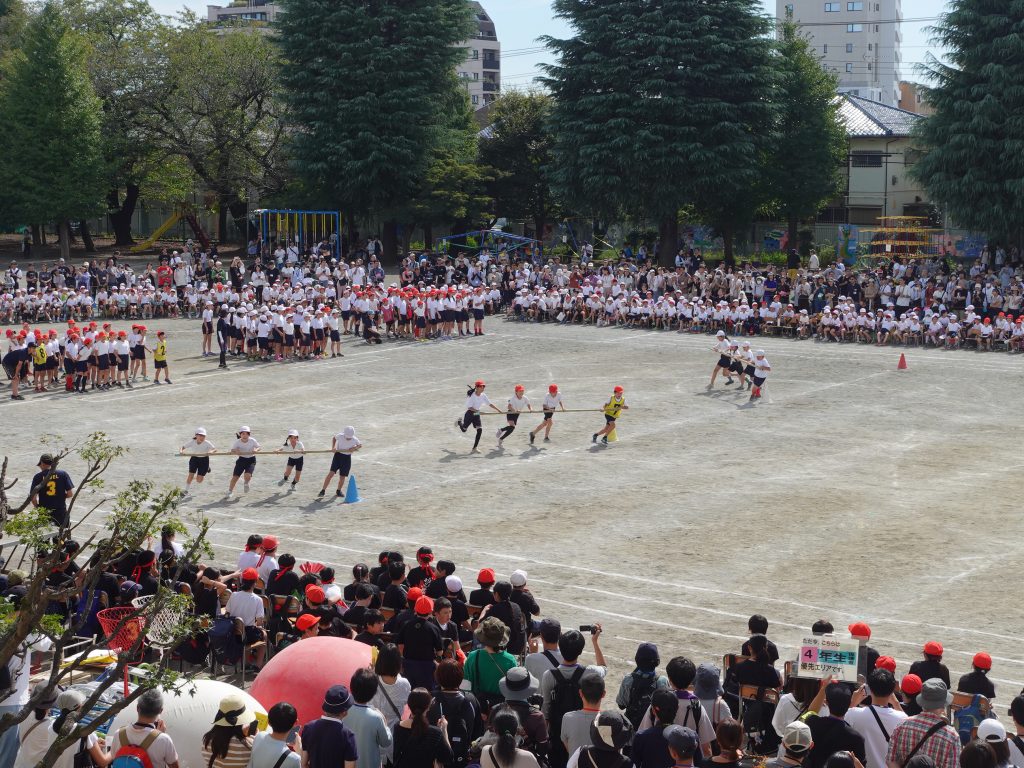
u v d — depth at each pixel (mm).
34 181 73250
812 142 75250
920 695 10727
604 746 9680
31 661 14789
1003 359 45438
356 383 41750
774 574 21719
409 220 76312
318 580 17094
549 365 45281
